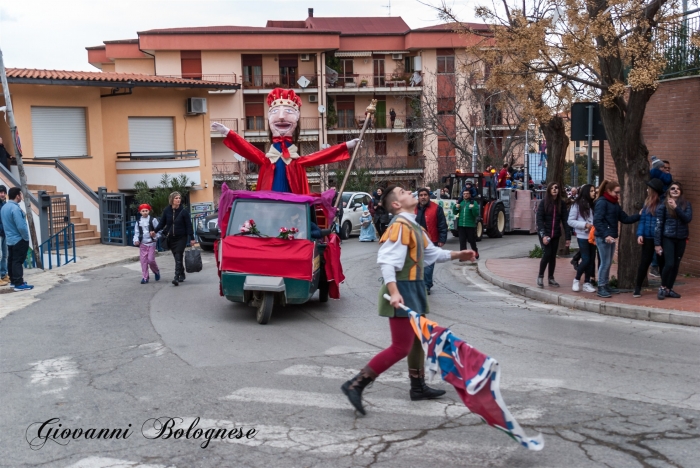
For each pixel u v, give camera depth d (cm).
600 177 1584
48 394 665
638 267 1132
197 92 3012
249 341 891
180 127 2989
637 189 1156
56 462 504
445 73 4772
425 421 583
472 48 1452
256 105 5016
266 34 4878
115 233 2167
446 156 4881
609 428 559
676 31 1223
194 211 2803
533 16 1458
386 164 5128
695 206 1296
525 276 1398
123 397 654
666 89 1359
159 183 2812
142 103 2856
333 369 750
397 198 608
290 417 594
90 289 1328
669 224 1053
